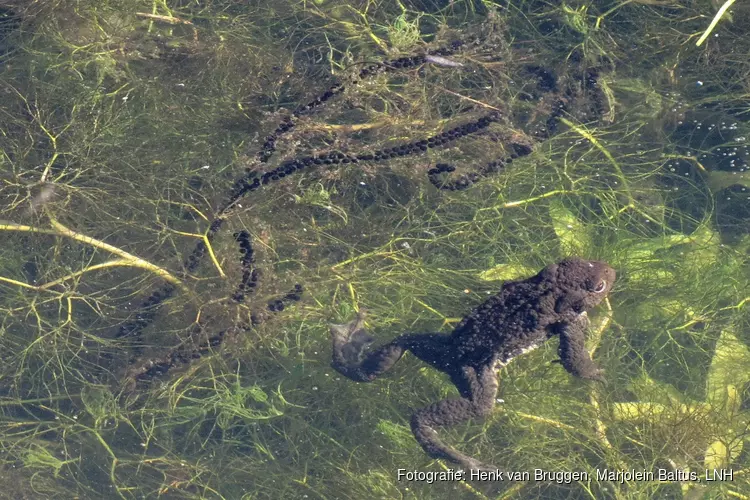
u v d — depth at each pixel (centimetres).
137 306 688
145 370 672
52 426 685
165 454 678
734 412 613
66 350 680
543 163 707
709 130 733
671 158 725
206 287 671
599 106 730
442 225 697
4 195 677
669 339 644
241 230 675
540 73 753
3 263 696
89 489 675
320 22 795
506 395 624
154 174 717
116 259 676
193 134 727
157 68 750
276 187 673
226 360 670
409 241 693
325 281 674
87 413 684
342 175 684
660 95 742
